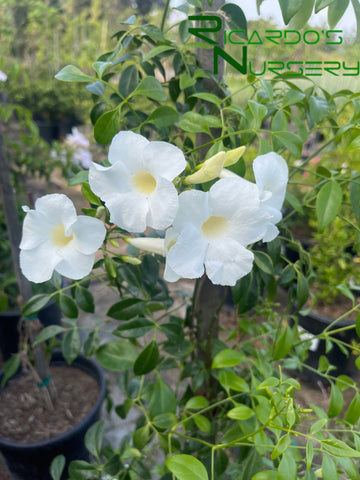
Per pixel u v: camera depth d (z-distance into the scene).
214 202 0.20
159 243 0.25
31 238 0.22
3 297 0.48
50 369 0.55
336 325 0.61
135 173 0.21
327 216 0.27
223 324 0.78
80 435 0.45
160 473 0.36
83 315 0.78
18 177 0.75
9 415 0.47
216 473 0.31
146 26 0.29
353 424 0.26
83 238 0.22
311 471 0.22
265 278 0.33
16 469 0.45
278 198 0.24
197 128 0.26
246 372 0.39
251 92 0.36
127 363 0.31
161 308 0.37
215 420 0.38
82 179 0.27
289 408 0.20
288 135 0.27
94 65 0.26
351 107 0.46
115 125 0.25
